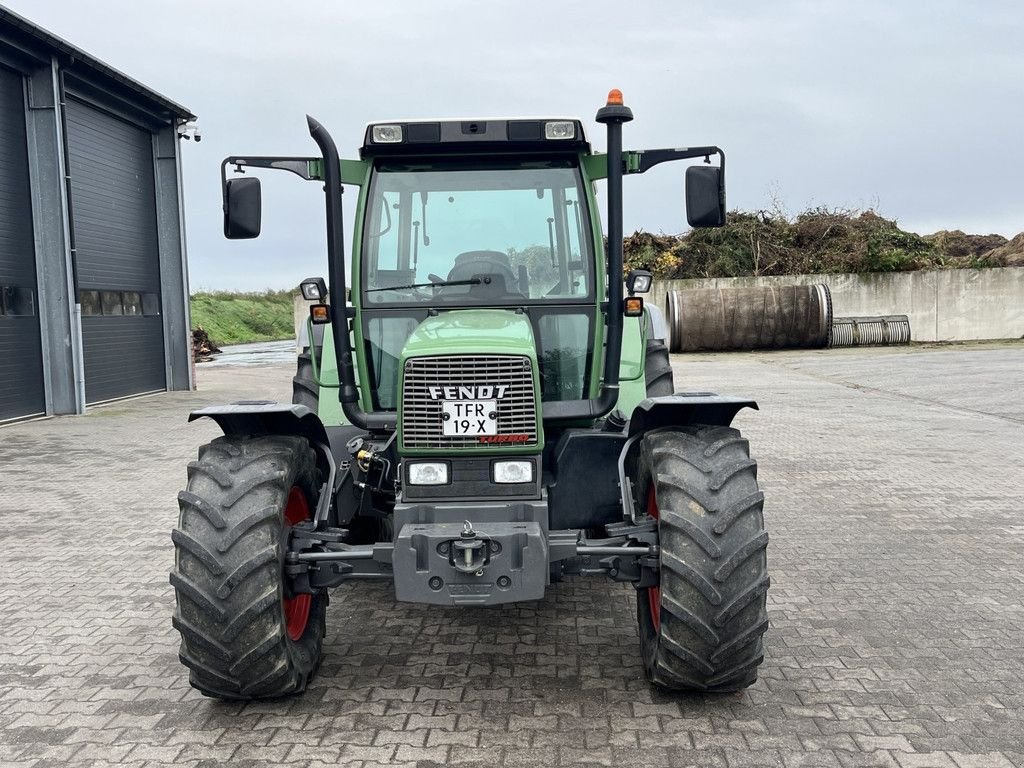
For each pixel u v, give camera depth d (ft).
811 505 24.17
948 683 12.83
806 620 15.47
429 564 11.32
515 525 11.66
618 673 13.30
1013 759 10.68
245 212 13.66
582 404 13.64
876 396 49.57
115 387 55.06
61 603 17.15
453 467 12.12
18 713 12.34
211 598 11.16
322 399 16.11
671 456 11.89
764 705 12.14
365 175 14.35
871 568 18.49
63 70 46.50
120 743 11.39
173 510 25.12
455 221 14.34
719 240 99.50
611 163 12.70
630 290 15.75
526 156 14.34
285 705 12.35
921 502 24.44
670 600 11.25
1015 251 98.63
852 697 12.38
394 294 14.25
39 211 46.73
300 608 13.23
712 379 59.47
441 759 10.77
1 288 44.32
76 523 23.66
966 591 16.97
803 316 81.82
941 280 89.10
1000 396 48.49
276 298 166.71
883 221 103.40
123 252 56.24
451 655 14.12
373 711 12.12
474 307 14.24
